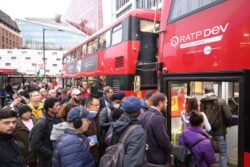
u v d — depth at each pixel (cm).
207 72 374
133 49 888
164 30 490
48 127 453
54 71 4991
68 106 466
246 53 311
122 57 920
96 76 1236
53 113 466
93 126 474
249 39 307
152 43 919
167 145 397
